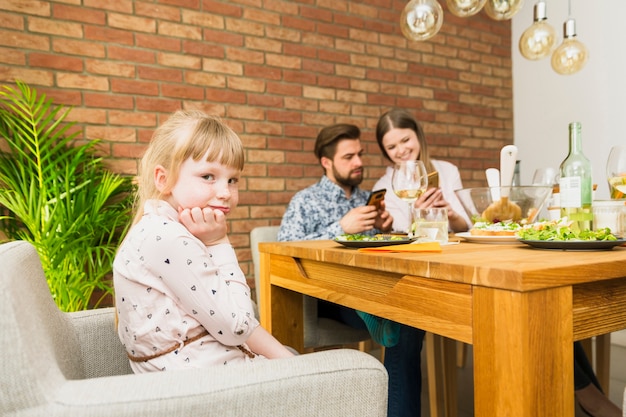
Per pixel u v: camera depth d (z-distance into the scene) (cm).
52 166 210
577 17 326
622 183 127
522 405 66
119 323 89
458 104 352
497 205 135
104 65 244
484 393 72
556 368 69
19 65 226
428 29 179
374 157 320
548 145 351
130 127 250
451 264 77
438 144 344
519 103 372
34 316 69
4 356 60
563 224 115
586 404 166
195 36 266
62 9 234
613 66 307
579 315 74
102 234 221
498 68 370
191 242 81
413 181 131
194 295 80
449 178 260
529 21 362
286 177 291
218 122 95
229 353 85
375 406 72
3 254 73
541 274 67
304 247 122
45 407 60
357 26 314
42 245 195
